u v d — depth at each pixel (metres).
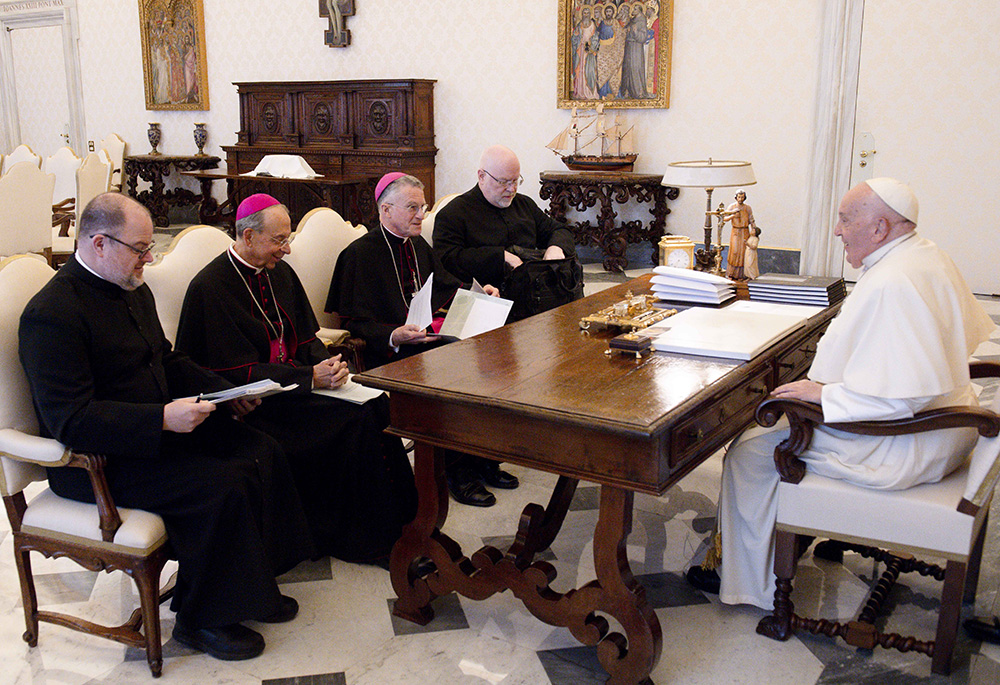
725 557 2.67
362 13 9.52
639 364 2.54
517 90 8.84
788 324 2.91
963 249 7.12
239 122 10.74
